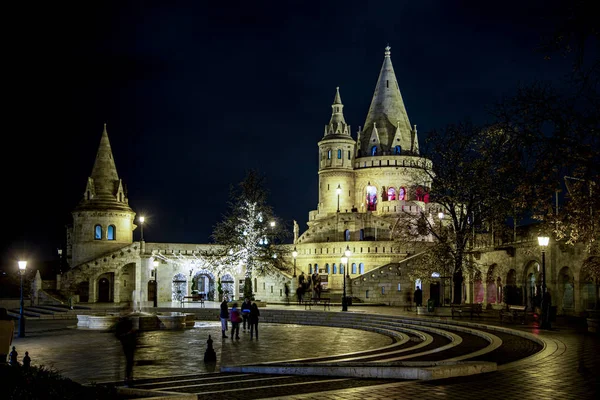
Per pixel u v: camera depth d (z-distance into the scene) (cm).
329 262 7625
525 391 1370
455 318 3697
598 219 2283
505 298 4544
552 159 1938
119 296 7112
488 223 4559
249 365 2158
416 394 1336
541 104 1970
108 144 7675
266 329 4044
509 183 2286
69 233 8425
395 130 9969
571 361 1823
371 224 7975
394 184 9538
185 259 7256
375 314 4197
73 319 5150
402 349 2556
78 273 6919
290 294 6550
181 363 2475
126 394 1348
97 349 3028
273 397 1373
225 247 6462
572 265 3831
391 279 6141
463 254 4569
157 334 3750
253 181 6325
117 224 7431
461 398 1298
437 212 5478
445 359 2020
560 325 3138
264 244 6319
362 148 10131
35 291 6619
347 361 2162
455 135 4541
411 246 7269
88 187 7438
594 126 1877
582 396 1323
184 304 6319
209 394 1512
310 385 1642
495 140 3197
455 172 4481
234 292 7212
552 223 2606
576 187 2372
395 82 10269
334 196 9769
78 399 1171
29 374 1198
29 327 4344
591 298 3700
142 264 7138
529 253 4347
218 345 3095
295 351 2825
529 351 2159
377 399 1288
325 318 4497
